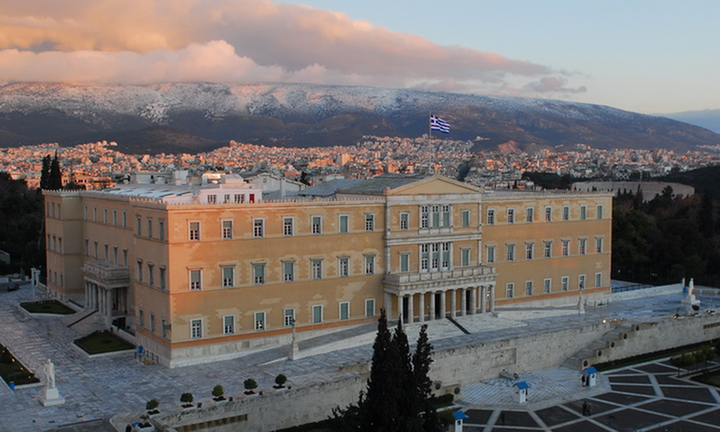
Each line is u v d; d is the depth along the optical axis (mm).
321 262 112125
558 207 141500
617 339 118312
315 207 111000
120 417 77500
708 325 131750
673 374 110250
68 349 109312
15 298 152875
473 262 128625
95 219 135000
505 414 91688
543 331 113875
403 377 68500
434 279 118375
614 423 88438
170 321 99062
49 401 82750
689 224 183750
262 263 106312
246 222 104750
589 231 146500
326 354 104188
